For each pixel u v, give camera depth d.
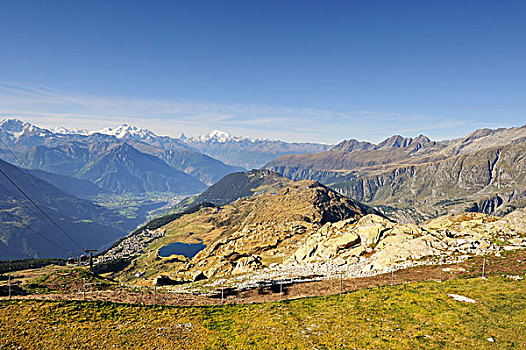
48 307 52.81
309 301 55.19
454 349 35.06
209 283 88.69
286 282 74.81
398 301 49.78
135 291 72.31
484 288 50.44
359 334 40.34
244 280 86.31
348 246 102.06
